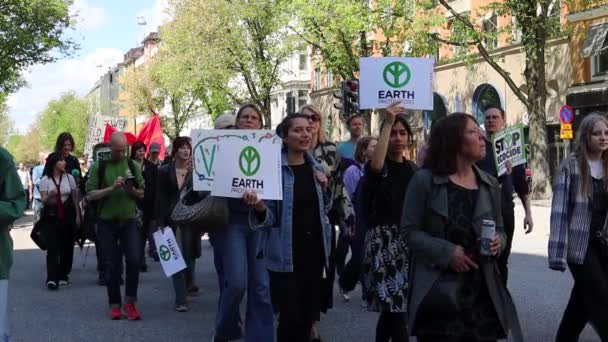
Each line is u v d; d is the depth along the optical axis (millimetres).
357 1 29406
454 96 35281
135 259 8266
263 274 5934
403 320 5473
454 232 4098
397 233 5492
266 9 40188
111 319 8312
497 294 4105
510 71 31641
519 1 24562
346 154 9016
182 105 61438
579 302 5781
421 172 4250
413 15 27812
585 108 27969
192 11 41969
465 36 25828
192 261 9867
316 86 51594
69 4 35844
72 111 104062
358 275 7305
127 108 65688
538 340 6688
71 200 10828
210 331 7637
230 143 5594
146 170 11609
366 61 6777
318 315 5605
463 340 4043
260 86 43250
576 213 5410
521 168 7574
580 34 28359
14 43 33844
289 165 5676
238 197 5547
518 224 18672
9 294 10164
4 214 5184
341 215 7230
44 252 15883
